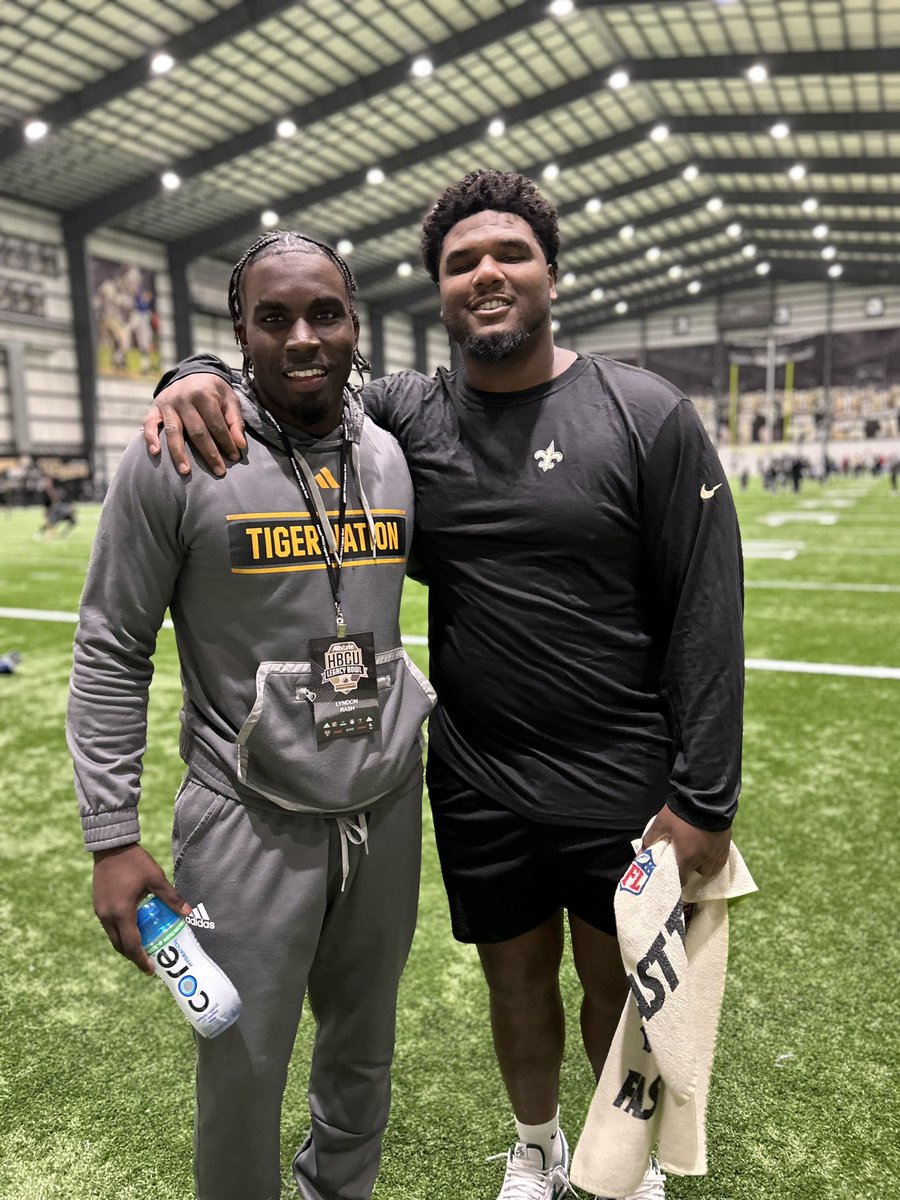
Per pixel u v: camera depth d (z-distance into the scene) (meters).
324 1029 1.36
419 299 31.69
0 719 4.41
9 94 16.02
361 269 28.52
